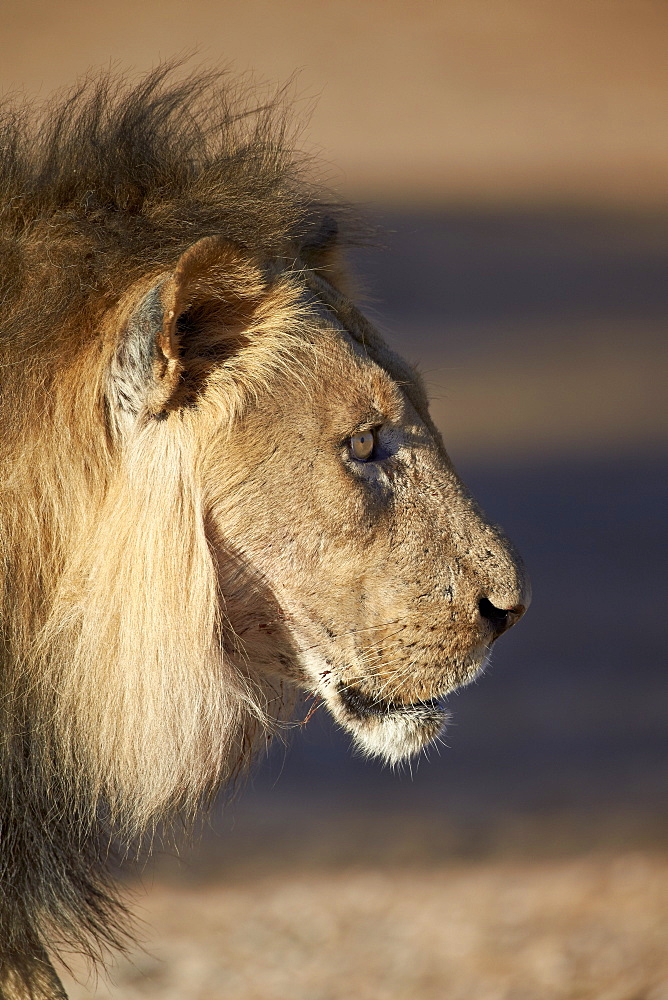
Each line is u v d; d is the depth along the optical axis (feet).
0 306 23.07
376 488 24.71
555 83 403.75
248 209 24.76
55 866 24.29
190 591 23.45
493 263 186.29
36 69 375.04
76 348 22.99
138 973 35.88
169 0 458.09
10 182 23.97
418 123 353.10
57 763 23.62
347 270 28.99
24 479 22.84
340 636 24.73
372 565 24.63
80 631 22.91
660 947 35.37
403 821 56.03
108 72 30.73
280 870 48.44
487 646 25.52
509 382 129.39
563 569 88.07
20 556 22.94
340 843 52.42
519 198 240.12
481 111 369.71
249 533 24.06
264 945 38.17
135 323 22.57
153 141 25.35
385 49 427.74
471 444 110.83
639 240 205.77
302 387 24.14
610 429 115.03
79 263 23.22
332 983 34.78
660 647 77.97
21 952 24.06
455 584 24.99
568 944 36.37
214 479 23.70
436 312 158.71
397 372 25.59
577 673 75.20
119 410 22.89
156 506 23.13
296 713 28.58
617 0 487.61
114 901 26.43
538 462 106.22
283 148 27.37
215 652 24.21
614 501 98.43
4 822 23.53
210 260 22.47
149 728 23.44
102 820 25.16
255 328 23.82
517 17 468.75
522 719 69.97
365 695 25.23
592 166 299.79
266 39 433.48
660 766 63.16
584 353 141.38
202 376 23.58
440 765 64.69
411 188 247.50
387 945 37.78
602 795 58.80
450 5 476.54
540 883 43.75
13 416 22.81
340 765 65.98
